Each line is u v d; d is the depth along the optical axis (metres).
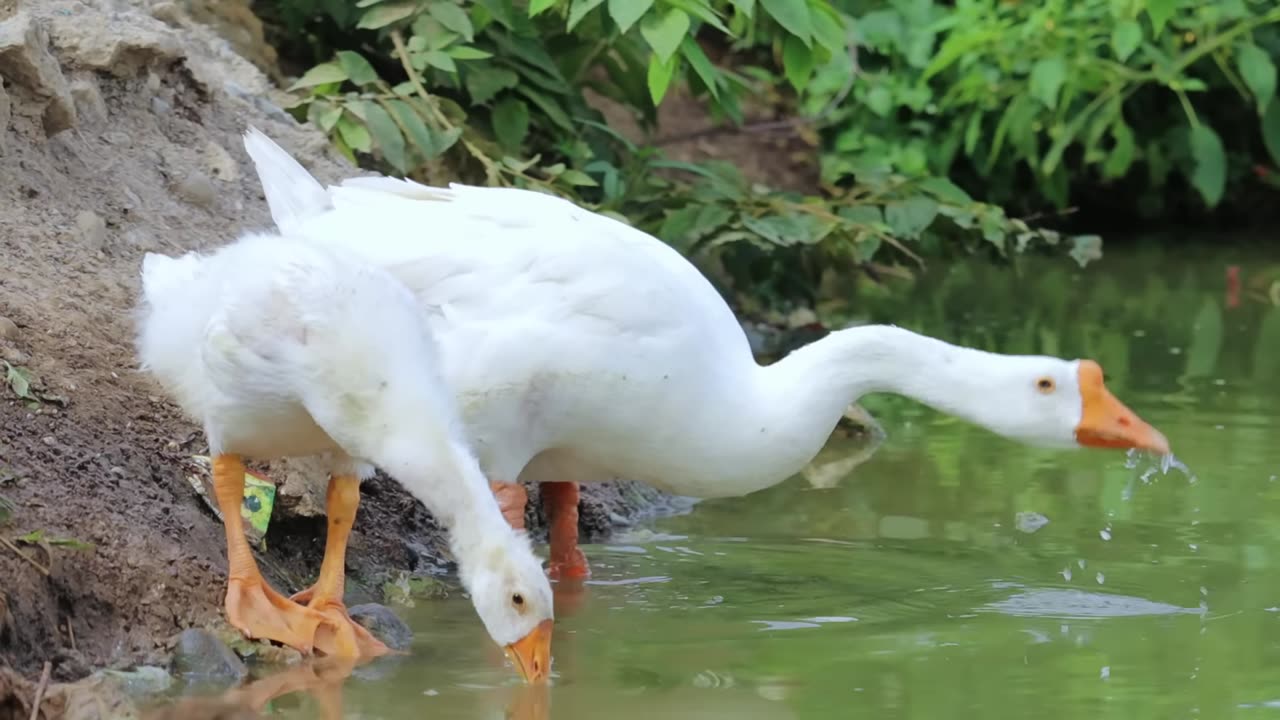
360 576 6.00
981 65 12.95
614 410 5.80
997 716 4.71
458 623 5.61
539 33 9.58
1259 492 7.01
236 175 7.57
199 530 5.57
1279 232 13.60
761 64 14.09
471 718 4.66
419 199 6.16
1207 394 8.42
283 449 5.32
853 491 7.28
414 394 5.01
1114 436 5.93
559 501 6.30
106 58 7.36
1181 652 5.28
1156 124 13.55
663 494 7.30
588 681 5.00
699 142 12.81
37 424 5.55
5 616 4.64
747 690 4.93
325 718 4.63
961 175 13.49
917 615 5.69
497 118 9.19
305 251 5.17
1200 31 13.01
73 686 4.51
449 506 4.99
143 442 5.84
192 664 4.91
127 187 7.09
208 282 5.24
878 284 11.20
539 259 5.80
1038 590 5.95
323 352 5.00
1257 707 4.79
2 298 6.10
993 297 10.88
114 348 6.21
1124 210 13.99
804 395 5.95
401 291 5.22
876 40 13.35
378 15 8.91
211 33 8.70
